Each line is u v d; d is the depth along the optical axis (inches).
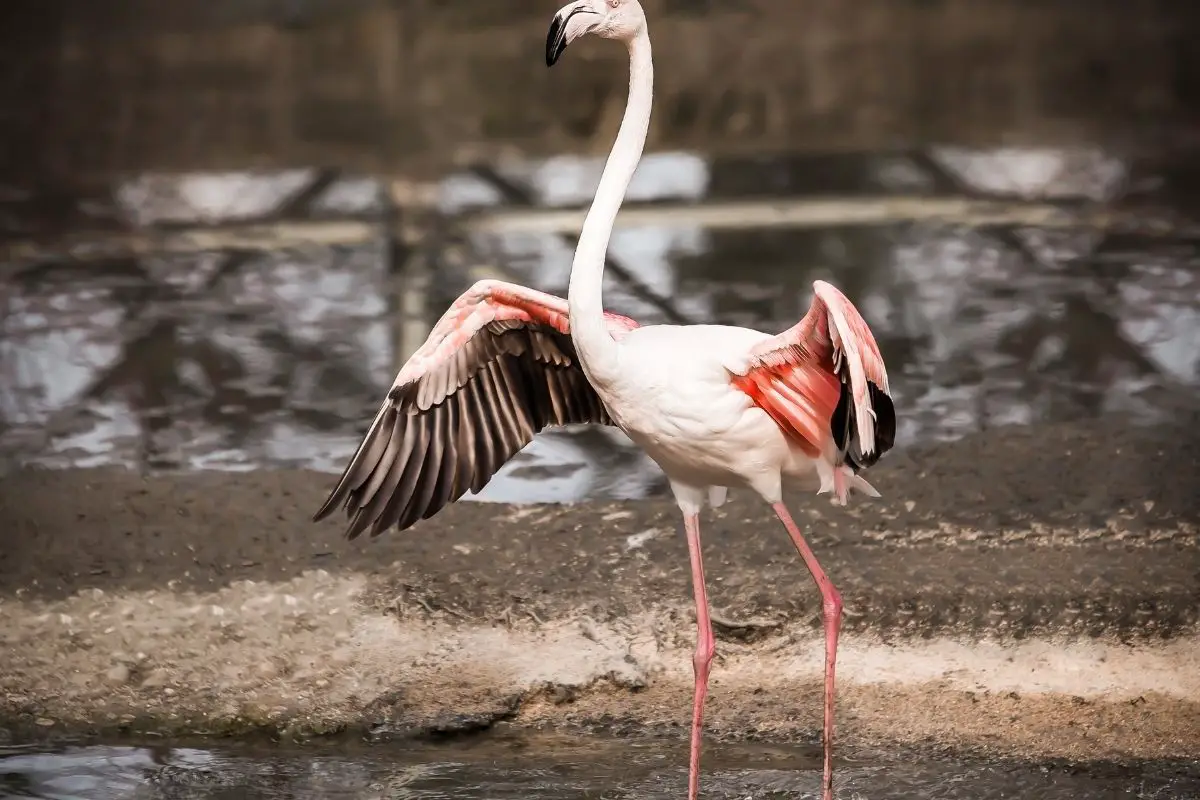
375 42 1131.9
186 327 631.8
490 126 963.3
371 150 911.7
